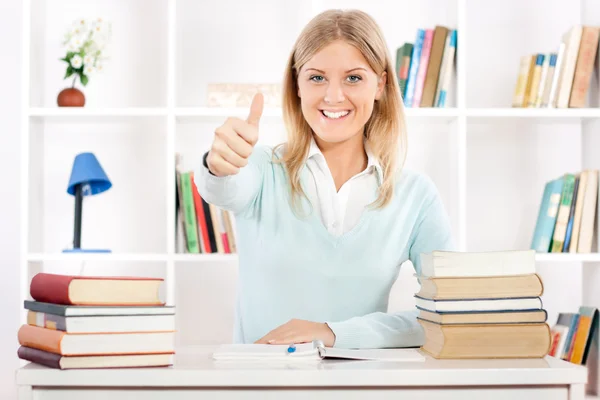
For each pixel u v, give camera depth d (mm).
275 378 1056
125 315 1096
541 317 1207
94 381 1060
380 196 1699
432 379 1066
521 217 2957
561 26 2961
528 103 2629
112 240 2924
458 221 2557
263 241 1669
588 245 2557
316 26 1603
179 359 1191
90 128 2922
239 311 1768
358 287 1660
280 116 2557
